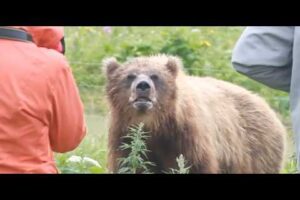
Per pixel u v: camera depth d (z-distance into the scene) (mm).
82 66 22359
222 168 14453
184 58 22891
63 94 7848
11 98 7586
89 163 13172
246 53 7801
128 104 13602
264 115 15656
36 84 7672
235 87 15656
